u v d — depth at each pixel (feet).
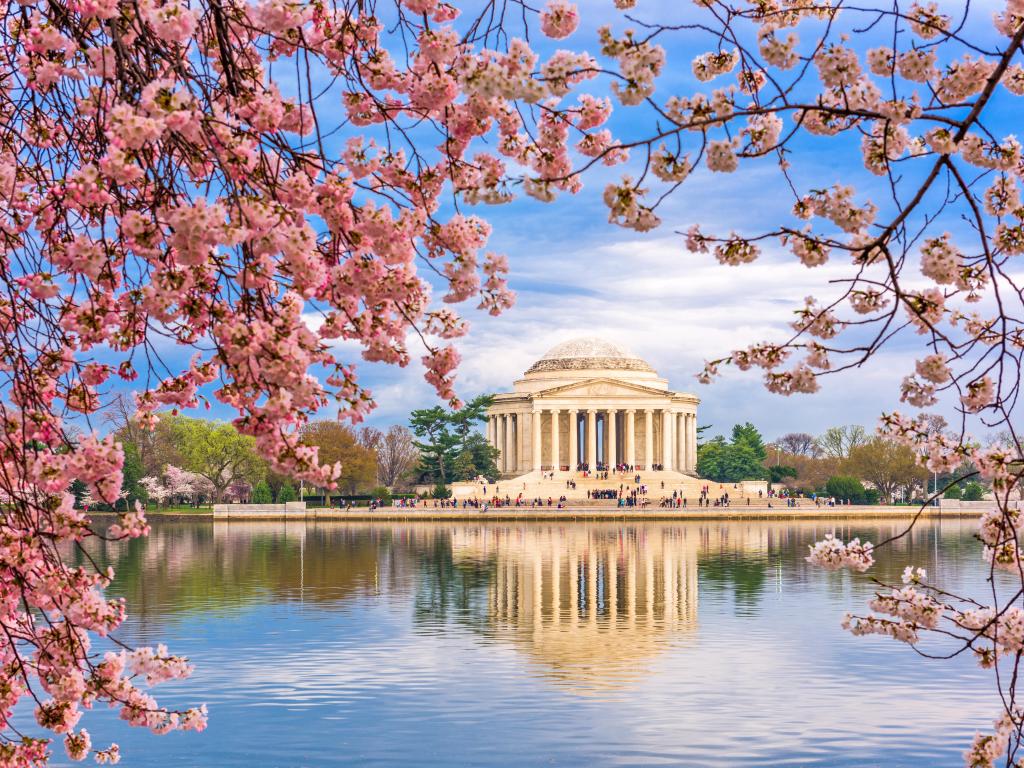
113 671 46.65
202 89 36.06
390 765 82.94
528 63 34.68
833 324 40.50
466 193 37.73
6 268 40.60
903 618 45.42
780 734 91.81
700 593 188.96
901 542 336.29
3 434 40.24
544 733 92.32
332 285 39.11
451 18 39.24
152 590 193.06
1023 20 37.24
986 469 42.32
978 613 44.29
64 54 37.99
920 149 41.24
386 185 40.42
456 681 112.88
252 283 35.45
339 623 151.94
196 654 126.82
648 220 34.73
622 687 110.11
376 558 269.85
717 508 542.98
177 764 82.64
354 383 40.96
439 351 42.96
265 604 173.27
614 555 277.03
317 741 89.30
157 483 568.41
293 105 40.93
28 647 54.65
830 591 189.88
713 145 34.76
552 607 171.22
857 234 38.96
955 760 84.38
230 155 35.45
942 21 37.17
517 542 336.70
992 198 39.01
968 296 41.65
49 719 45.06
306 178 36.19
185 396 44.91
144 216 34.12
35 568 41.42
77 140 40.78
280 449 37.96
